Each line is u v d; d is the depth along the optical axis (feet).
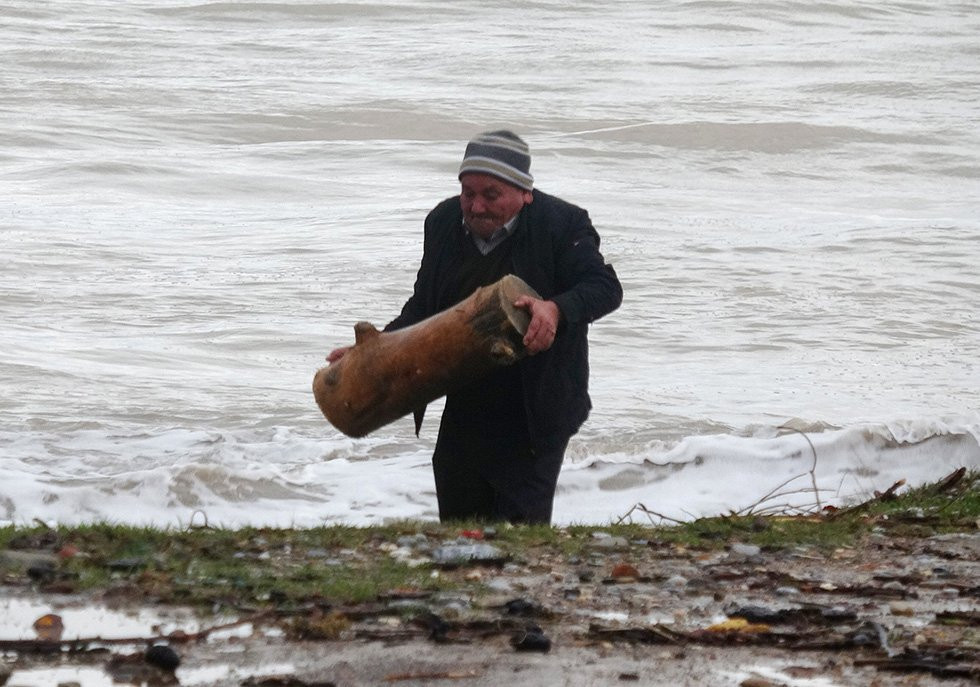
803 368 192.03
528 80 569.64
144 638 43.78
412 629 45.65
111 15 645.10
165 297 229.25
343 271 253.24
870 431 131.23
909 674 41.37
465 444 68.95
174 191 356.18
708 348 205.16
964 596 52.95
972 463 130.00
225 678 40.24
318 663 41.75
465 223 67.05
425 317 68.44
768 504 118.52
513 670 41.19
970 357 203.10
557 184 394.73
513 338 60.64
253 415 156.87
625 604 50.29
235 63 576.20
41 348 190.60
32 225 294.66
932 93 574.97
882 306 236.84
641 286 247.50
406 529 64.75
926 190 418.51
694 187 405.80
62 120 458.50
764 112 521.24
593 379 182.80
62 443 142.72
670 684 40.01
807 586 54.03
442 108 502.79
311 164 407.44
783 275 259.60
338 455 139.23
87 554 56.24
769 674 41.16
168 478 122.83
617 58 613.52
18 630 45.01
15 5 649.61
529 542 61.62
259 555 57.41
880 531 70.28
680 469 127.24
